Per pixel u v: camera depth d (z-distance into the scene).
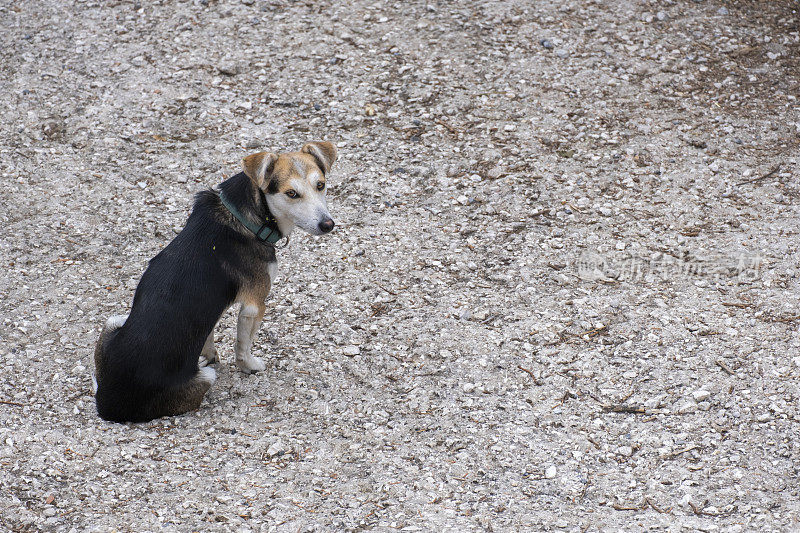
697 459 8.16
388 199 12.64
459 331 10.14
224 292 8.66
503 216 12.29
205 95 14.67
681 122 14.15
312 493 7.73
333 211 12.39
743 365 9.42
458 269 11.33
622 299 10.64
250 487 7.80
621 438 8.49
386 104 14.55
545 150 13.52
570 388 9.25
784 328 9.95
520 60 15.47
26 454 8.10
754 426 8.55
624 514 7.46
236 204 8.70
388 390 9.32
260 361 9.59
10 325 10.12
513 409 8.93
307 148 8.92
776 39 16.16
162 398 8.55
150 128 13.96
